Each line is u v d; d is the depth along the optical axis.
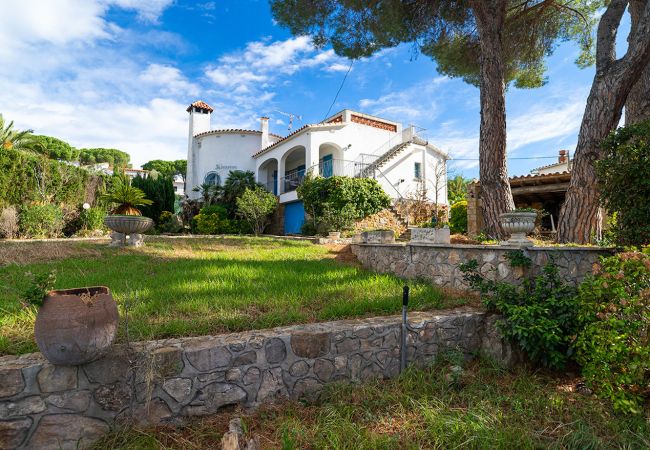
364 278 6.07
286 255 8.94
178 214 22.09
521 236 4.89
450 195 28.45
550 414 3.04
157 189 20.38
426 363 3.83
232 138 23.55
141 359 2.74
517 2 10.87
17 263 6.41
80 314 2.39
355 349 3.50
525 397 3.31
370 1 10.33
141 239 9.41
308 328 3.46
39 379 2.46
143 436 2.59
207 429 2.74
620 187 4.63
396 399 3.15
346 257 9.19
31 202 13.11
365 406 3.08
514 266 4.75
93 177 16.61
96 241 10.00
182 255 8.23
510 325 3.91
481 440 2.57
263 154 22.53
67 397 2.53
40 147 23.02
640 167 4.37
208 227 18.70
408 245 6.91
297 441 2.54
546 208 15.31
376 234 8.23
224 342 3.01
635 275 3.22
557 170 21.27
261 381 3.08
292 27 11.21
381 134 21.11
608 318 3.26
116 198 11.23
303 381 3.25
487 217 8.53
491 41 8.78
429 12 10.98
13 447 2.38
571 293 4.07
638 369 3.07
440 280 6.13
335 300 4.48
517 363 3.97
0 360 2.55
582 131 7.07
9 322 3.27
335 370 3.39
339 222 15.60
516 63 12.27
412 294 4.88
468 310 4.39
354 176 19.30
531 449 2.52
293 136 19.78
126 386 2.69
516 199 15.38
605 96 6.81
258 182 22.25
